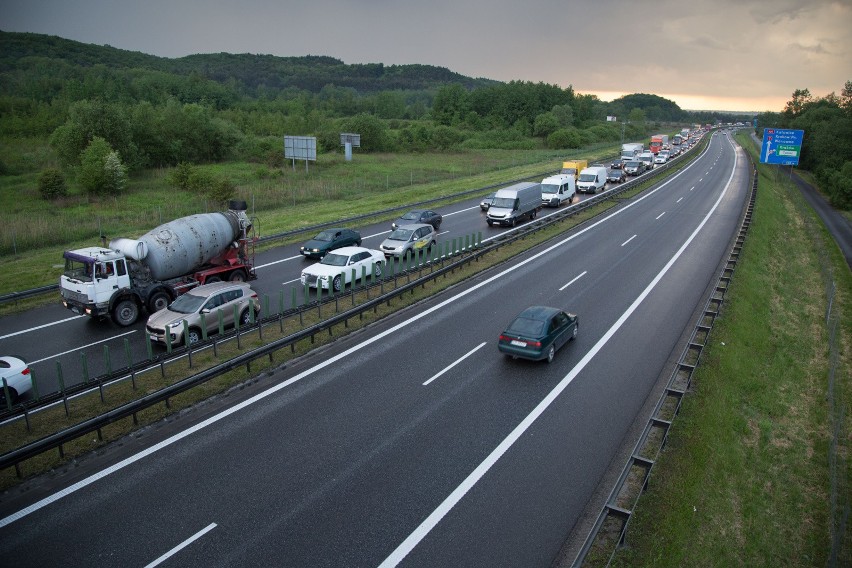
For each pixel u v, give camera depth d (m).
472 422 13.88
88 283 19.59
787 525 12.79
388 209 42.06
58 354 17.92
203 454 12.48
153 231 21.84
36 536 9.92
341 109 160.50
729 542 11.27
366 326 20.38
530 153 95.19
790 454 15.45
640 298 23.52
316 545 9.75
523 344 16.72
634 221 40.41
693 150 106.38
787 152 57.09
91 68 169.88
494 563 9.45
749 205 44.81
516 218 38.09
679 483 11.77
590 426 13.79
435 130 104.25
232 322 19.72
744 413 16.50
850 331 25.08
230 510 10.64
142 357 17.66
